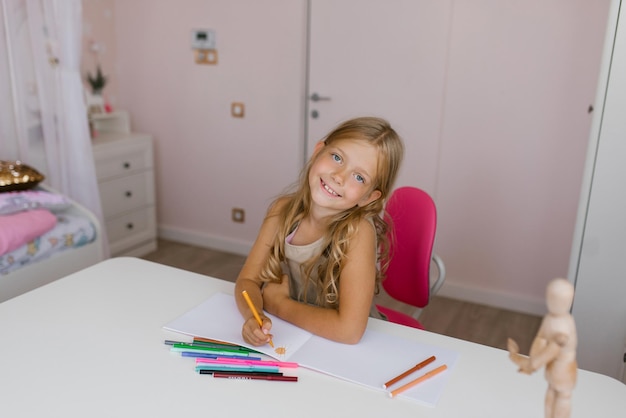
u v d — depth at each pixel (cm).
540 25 273
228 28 343
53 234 216
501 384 108
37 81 252
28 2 242
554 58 273
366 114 319
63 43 253
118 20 374
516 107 286
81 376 106
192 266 354
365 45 310
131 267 156
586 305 202
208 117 364
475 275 316
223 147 365
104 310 132
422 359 115
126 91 386
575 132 277
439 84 298
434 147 307
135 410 97
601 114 183
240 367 110
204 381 106
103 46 369
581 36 266
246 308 127
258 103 347
